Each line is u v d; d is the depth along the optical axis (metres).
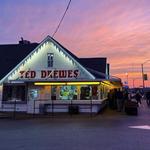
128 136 13.52
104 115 26.41
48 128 16.83
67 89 30.17
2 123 20.08
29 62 31.02
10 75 31.08
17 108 30.62
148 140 12.35
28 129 16.47
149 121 20.66
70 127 17.23
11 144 11.52
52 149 10.40
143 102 57.12
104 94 36.12
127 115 26.06
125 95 30.95
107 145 11.13
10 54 35.41
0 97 31.09
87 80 28.94
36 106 29.28
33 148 10.62
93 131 15.34
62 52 30.64
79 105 29.31
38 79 30.34
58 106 30.02
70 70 30.17
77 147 10.73
